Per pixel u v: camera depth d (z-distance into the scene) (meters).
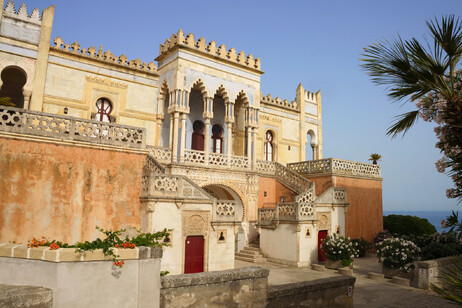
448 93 5.76
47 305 5.95
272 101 27.95
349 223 22.94
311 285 9.13
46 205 12.09
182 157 19.08
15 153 11.81
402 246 15.79
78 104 19.05
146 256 6.88
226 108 21.36
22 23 17.66
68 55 19.02
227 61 21.44
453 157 6.05
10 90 18.59
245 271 8.06
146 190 13.73
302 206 18.47
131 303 6.62
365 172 24.94
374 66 6.16
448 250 15.34
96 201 12.98
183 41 19.91
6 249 6.55
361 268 18.47
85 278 6.29
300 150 29.02
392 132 6.72
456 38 5.60
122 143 13.68
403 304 11.93
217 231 15.59
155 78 21.80
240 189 21.27
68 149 12.70
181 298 7.18
